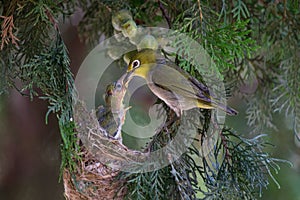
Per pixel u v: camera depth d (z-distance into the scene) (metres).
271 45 3.50
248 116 3.79
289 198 4.36
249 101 3.77
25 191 4.41
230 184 2.76
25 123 4.35
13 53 2.86
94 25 3.69
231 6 3.13
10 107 4.31
